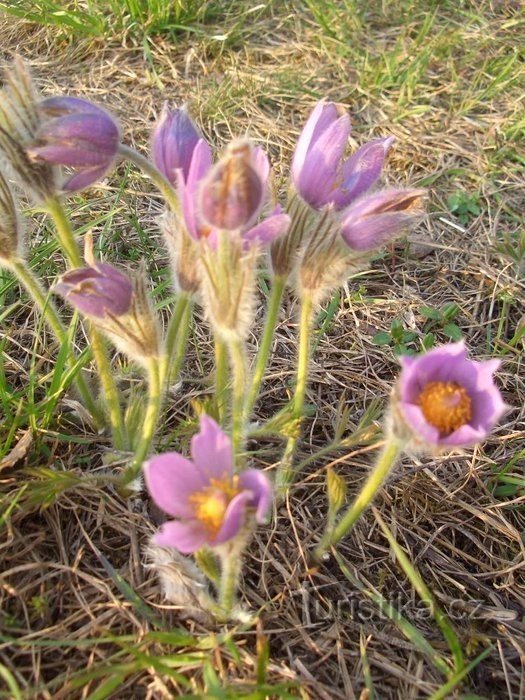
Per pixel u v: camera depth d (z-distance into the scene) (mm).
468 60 642
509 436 359
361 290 437
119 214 460
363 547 307
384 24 690
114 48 622
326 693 253
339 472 335
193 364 380
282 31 669
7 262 292
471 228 495
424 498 330
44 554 280
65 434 325
